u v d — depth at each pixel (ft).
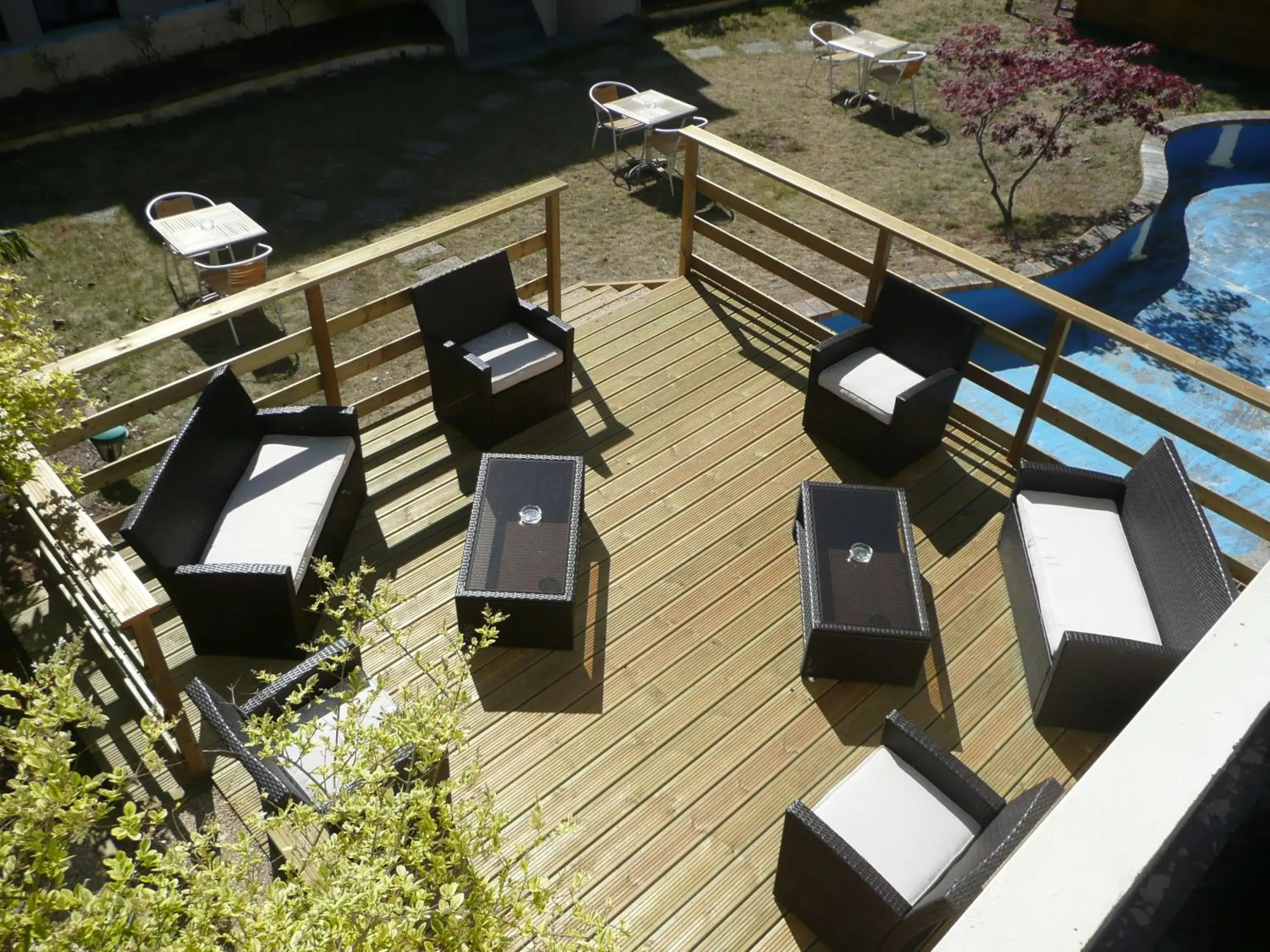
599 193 35.65
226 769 13.07
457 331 17.78
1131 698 12.75
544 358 17.60
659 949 11.16
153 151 36.17
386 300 17.15
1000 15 52.49
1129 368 30.76
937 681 14.15
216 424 14.58
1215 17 47.78
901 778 11.46
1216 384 14.11
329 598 13.37
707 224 21.61
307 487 14.88
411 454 17.83
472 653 9.60
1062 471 14.93
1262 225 38.60
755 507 16.90
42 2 38.17
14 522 18.72
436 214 33.63
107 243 31.12
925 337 17.25
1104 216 35.60
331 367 17.07
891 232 17.52
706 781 12.88
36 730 7.29
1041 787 9.93
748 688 14.02
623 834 12.27
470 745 13.17
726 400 19.17
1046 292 15.83
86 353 14.14
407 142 37.93
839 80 45.21
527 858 8.71
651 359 20.17
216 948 6.73
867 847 10.72
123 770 7.33
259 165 35.78
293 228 32.48
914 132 41.24
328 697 12.16
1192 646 12.12
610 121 36.47
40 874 6.81
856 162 38.83
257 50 42.29
